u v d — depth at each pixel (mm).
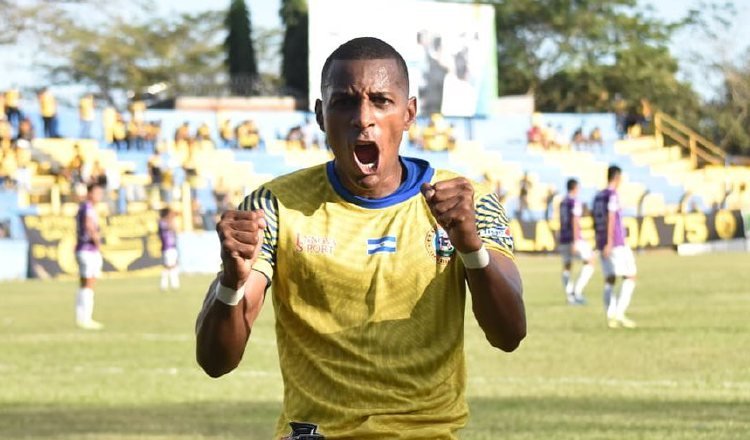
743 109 87375
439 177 5633
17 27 49000
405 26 58844
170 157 56719
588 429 12422
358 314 5430
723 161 69125
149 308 31516
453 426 5430
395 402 5367
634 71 83938
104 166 54938
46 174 53438
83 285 26547
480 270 5223
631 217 55938
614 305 24156
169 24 94938
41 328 26203
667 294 32406
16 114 55062
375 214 5516
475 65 61656
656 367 17750
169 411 14477
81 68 88000
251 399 15414
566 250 30734
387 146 5391
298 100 66625
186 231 49625
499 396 15023
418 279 5434
